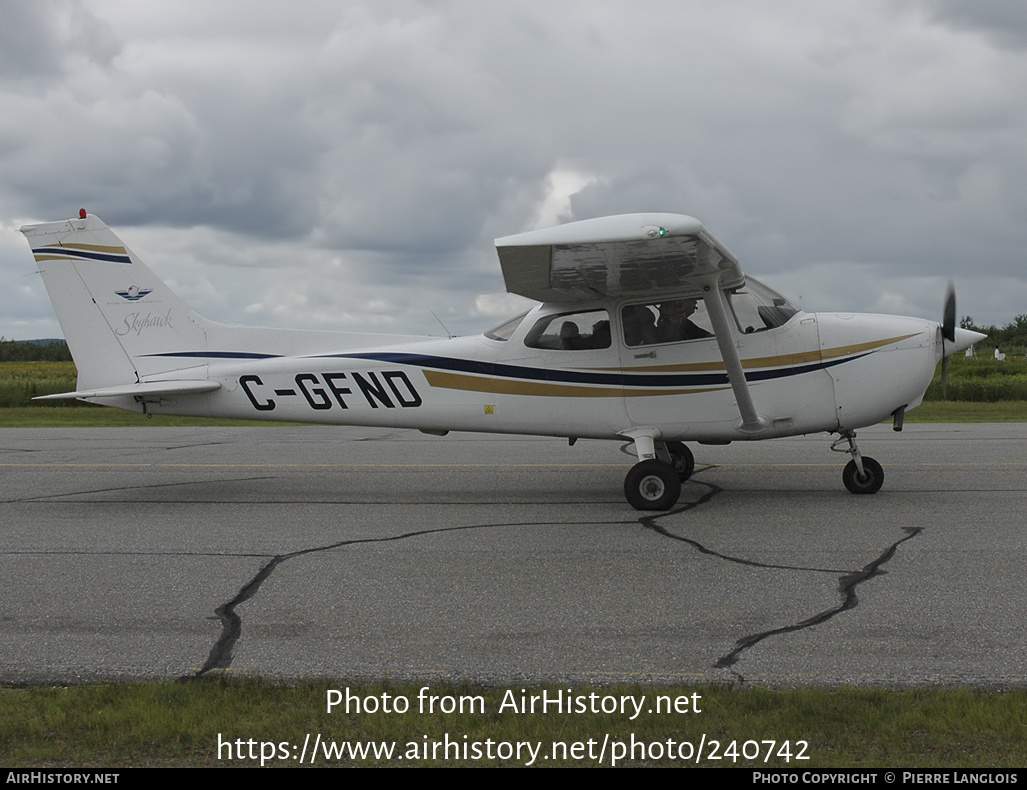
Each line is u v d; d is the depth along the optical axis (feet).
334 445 39.63
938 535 19.12
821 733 9.73
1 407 71.97
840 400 23.31
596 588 15.44
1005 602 14.26
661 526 20.65
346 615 14.12
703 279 21.34
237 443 41.06
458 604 14.62
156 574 16.76
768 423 23.44
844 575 15.98
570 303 24.08
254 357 26.21
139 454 36.65
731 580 15.79
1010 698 10.41
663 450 24.40
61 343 308.40
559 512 22.67
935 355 23.59
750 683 11.11
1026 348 197.57
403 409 25.04
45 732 10.01
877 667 11.57
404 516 22.40
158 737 9.87
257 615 14.17
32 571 17.03
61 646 12.79
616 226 18.19
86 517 22.63
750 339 23.29
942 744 9.45
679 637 12.86
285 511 23.29
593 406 24.00
